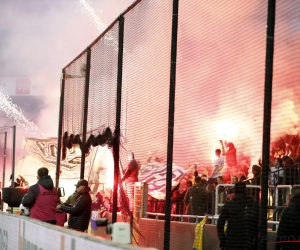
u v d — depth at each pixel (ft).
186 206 32.89
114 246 14.06
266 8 24.22
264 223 22.54
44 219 37.86
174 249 33.60
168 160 30.35
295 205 23.35
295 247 23.08
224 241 26.43
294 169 26.63
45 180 38.11
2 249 34.96
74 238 17.44
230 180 27.76
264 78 24.26
